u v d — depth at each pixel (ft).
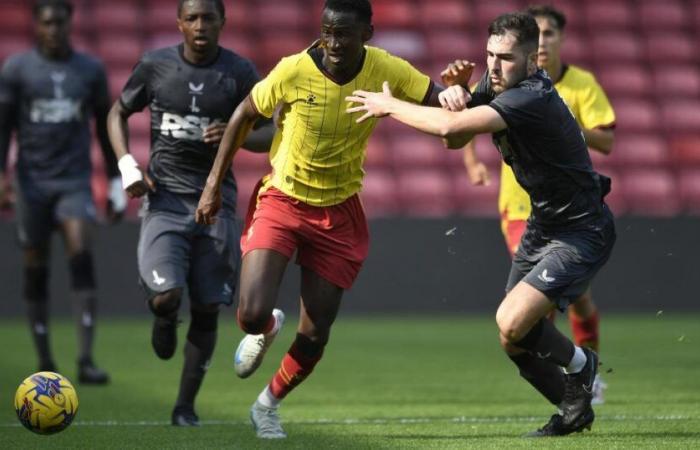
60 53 112.47
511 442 69.21
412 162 215.10
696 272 188.75
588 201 69.21
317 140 69.00
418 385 109.50
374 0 239.30
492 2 242.37
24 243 112.88
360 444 69.41
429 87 69.82
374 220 184.34
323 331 70.85
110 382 111.75
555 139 67.15
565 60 236.22
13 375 116.37
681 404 92.12
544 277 68.23
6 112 111.96
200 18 79.66
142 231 81.10
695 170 223.71
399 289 185.37
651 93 233.14
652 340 155.22
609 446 67.00
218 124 79.56
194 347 81.00
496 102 65.51
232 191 82.53
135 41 227.81
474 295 185.37
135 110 82.58
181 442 71.05
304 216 70.13
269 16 235.81
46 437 73.92
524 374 73.15
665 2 246.68
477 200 212.64
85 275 111.45
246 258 69.46
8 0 227.40
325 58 68.44
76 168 112.68
